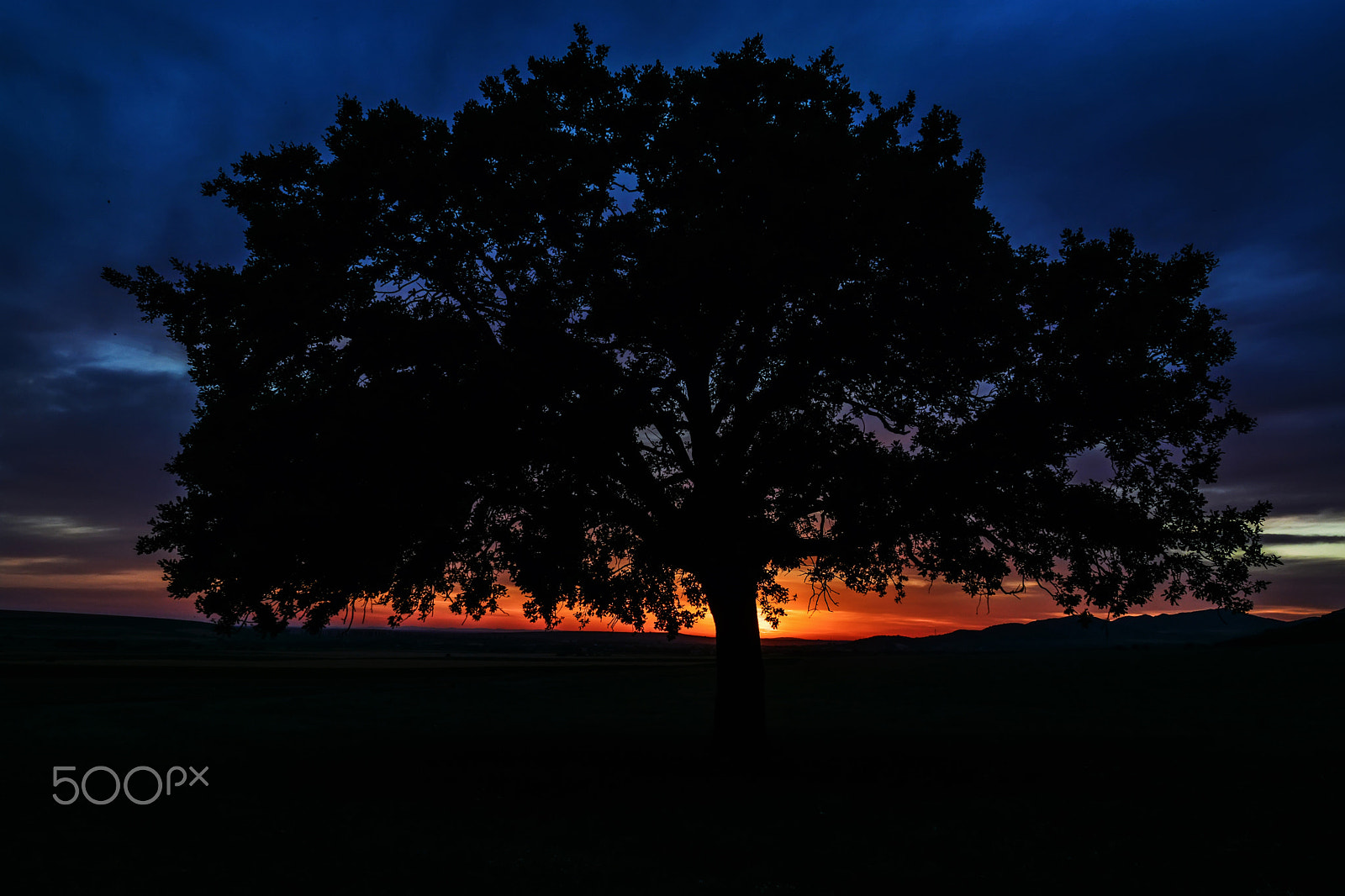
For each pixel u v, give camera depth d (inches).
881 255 580.1
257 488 577.6
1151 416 593.0
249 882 359.9
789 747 869.8
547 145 604.7
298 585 649.0
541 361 537.0
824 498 577.9
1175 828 461.7
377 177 601.0
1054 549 637.9
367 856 405.4
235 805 543.2
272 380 632.4
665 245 547.2
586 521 613.6
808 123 645.3
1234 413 608.4
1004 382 621.6
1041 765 717.3
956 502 571.5
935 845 426.0
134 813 521.7
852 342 555.5
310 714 1381.6
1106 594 626.5
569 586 600.1
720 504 602.2
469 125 597.6
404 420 538.6
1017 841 434.3
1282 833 447.5
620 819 490.6
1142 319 571.5
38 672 2704.2
